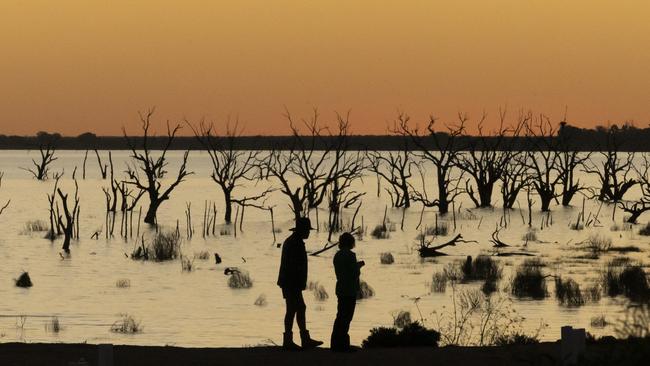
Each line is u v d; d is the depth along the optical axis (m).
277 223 127.62
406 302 55.69
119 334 44.75
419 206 160.75
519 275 61.44
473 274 67.50
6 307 55.38
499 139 144.00
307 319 49.22
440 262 79.38
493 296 57.03
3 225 121.12
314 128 120.19
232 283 66.44
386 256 79.94
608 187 154.50
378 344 25.89
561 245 93.31
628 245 92.19
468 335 35.41
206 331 45.88
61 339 42.66
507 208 145.62
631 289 57.75
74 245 97.00
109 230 113.75
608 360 17.69
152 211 122.69
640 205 155.50
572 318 47.97
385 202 171.50
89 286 66.44
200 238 106.12
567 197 154.38
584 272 69.38
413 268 74.81
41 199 173.25
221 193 198.38
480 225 120.12
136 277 71.94
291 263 22.36
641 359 17.20
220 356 21.69
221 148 126.88
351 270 22.08
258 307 55.62
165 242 91.88
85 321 49.09
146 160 121.25
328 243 96.06
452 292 60.03
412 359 21.19
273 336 44.12
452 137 137.75
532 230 111.94
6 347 23.25
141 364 20.73
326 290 62.12
